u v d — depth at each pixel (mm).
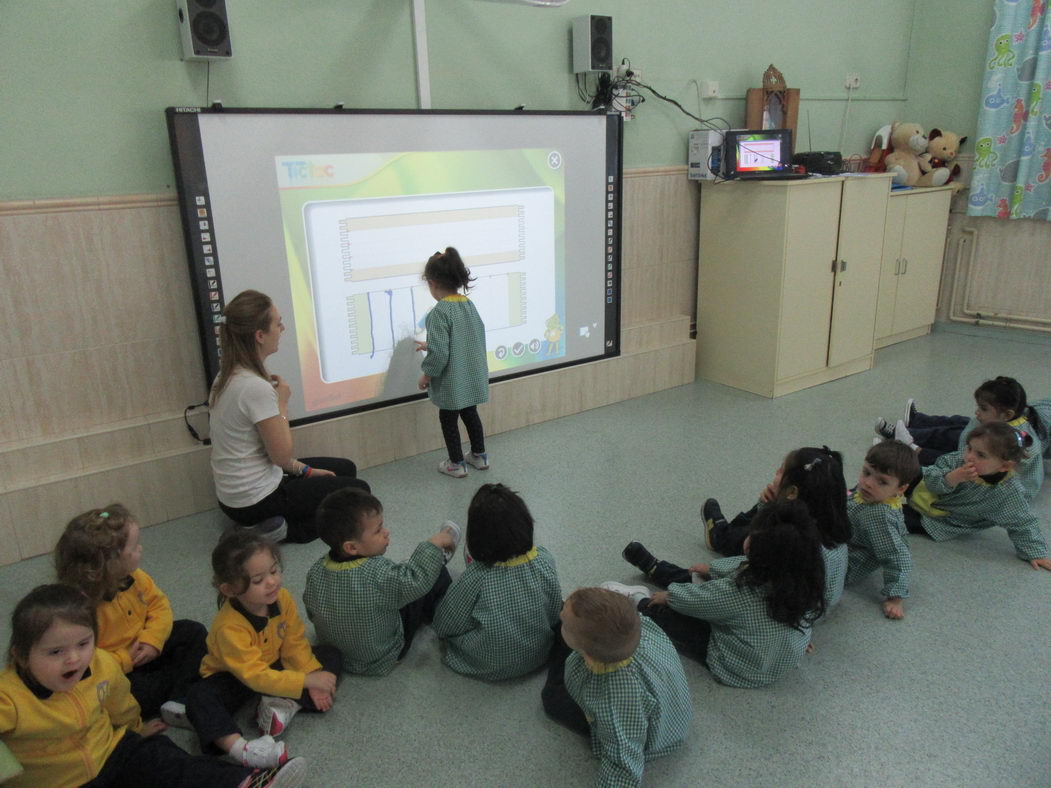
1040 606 2129
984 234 4891
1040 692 1786
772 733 1680
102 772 1452
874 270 4211
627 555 2275
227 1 2557
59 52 2332
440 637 1929
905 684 1826
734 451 3268
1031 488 2674
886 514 2066
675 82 3846
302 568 2408
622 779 1424
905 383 4145
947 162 4824
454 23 3082
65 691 1373
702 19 3842
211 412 2408
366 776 1591
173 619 2076
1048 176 4449
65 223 2430
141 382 2689
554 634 1889
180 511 2764
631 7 3576
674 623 1944
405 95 3039
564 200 3521
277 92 2734
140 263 2594
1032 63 4367
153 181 2574
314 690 1746
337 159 2844
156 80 2504
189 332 2746
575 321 3730
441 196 3141
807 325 3977
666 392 4121
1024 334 4832
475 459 3146
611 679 1469
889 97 4961
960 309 5137
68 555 1644
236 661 1637
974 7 4641
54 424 2557
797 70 4355
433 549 1835
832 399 3928
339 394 3066
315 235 2861
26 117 2320
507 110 3232
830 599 1948
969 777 1543
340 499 1768
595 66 3391
